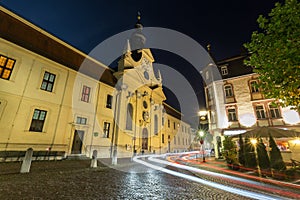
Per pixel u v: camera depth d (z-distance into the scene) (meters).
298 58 6.29
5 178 6.71
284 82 7.32
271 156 9.52
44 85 15.08
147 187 6.62
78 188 6.00
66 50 18.67
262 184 7.53
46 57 15.12
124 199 5.05
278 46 6.84
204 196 5.66
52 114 15.05
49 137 14.47
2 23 13.40
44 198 4.81
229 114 20.42
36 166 9.90
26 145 12.88
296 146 14.77
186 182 7.86
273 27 7.26
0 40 12.48
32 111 13.71
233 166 11.73
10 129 12.25
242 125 19.27
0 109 11.99
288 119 17.16
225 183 7.77
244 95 20.03
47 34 17.42
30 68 14.12
